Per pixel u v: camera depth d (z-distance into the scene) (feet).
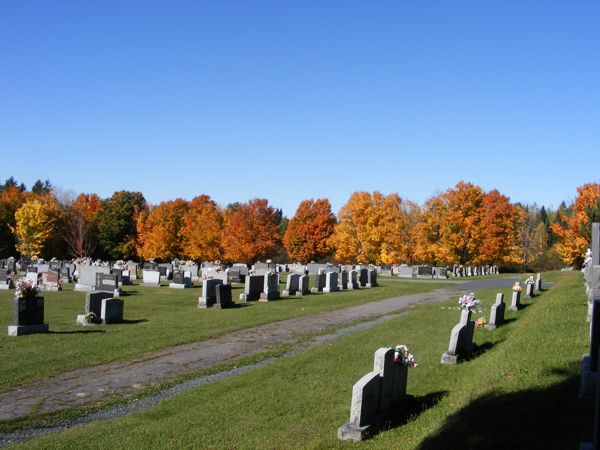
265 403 35.63
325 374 43.24
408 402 33.81
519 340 45.42
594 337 29.27
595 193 153.58
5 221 277.44
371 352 51.42
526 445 24.07
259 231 222.89
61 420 33.53
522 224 258.98
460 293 121.80
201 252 240.73
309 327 70.69
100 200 346.13
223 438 29.32
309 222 262.26
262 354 53.06
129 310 87.10
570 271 183.32
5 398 37.83
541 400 29.27
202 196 299.17
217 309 89.15
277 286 107.65
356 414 28.55
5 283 125.90
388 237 221.46
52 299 101.35
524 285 120.88
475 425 27.22
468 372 41.81
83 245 280.31
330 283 125.18
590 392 28.89
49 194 327.47
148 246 270.46
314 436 29.27
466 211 208.54
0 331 63.46
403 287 140.97
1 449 28.17
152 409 34.65
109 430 30.63
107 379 43.21
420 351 51.37
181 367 47.55
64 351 52.39
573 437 24.43
